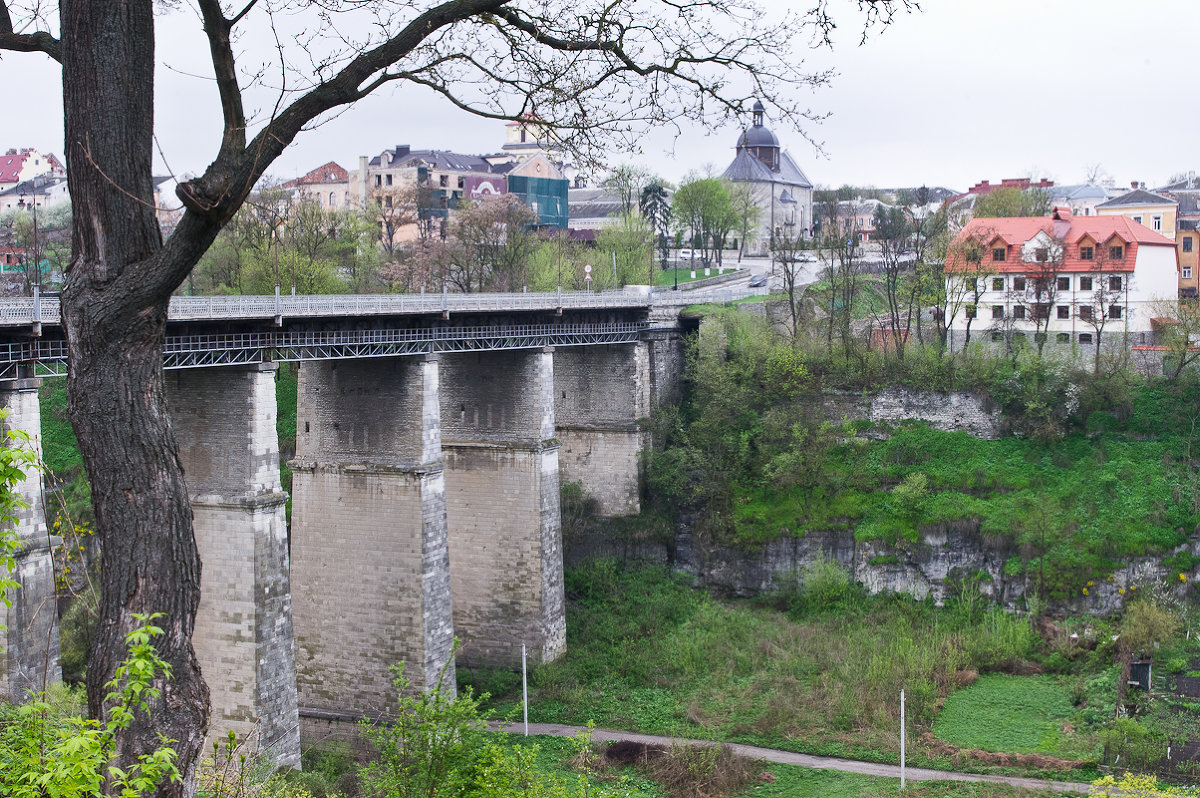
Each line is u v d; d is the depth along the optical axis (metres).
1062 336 104.25
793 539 86.88
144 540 15.85
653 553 89.81
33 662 44.97
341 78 17.02
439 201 178.38
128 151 15.70
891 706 65.56
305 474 67.50
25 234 119.56
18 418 46.31
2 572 43.59
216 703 55.41
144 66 15.88
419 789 28.16
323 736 66.12
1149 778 47.19
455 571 78.19
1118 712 62.03
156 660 15.16
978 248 100.31
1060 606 77.94
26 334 45.94
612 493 92.88
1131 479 82.62
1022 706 65.88
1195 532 78.94
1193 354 87.62
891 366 92.56
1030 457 86.50
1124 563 78.31
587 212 193.38
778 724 64.44
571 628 80.62
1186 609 74.62
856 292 121.31
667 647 76.31
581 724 66.38
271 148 16.38
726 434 93.38
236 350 54.03
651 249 128.00
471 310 68.19
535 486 75.88
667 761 59.16
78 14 15.55
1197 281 148.88
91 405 15.75
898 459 89.12
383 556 65.62
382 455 65.75
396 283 115.75
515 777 28.89
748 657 74.00
